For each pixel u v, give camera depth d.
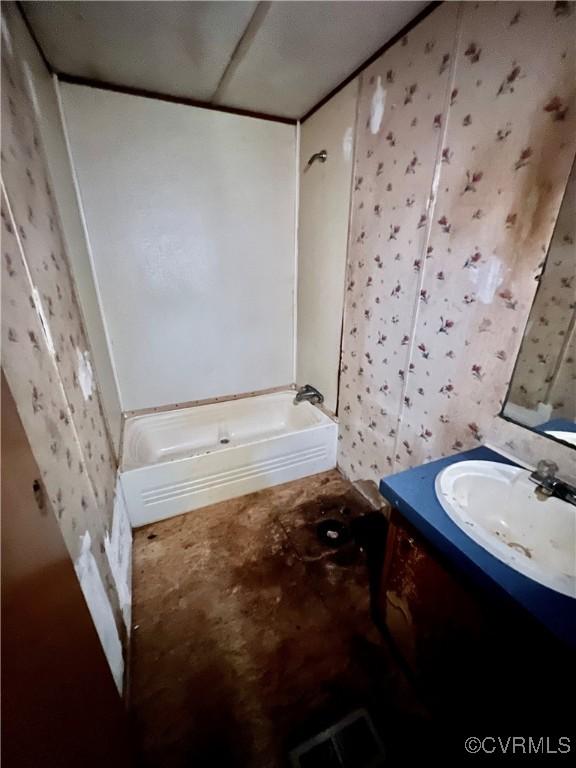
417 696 1.13
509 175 1.03
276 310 2.47
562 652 0.61
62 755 0.48
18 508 0.46
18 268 0.83
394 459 1.78
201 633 1.33
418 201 1.36
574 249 0.93
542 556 0.96
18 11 1.11
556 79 0.88
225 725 1.06
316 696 1.13
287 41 1.33
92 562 0.99
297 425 2.48
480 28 1.03
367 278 1.73
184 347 2.27
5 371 0.65
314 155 1.96
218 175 2.00
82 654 0.61
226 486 2.03
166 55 1.42
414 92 1.29
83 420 1.19
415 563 1.01
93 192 1.77
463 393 1.32
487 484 1.10
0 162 0.83
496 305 1.15
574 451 1.00
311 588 1.52
